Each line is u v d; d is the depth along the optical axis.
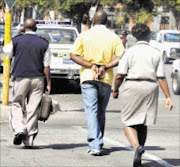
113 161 13.33
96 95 13.98
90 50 13.95
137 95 12.21
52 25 32.41
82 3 74.56
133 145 11.99
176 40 62.16
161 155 14.42
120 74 12.33
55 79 32.22
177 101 30.62
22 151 14.22
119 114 24.05
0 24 44.00
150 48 12.40
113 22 113.31
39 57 14.23
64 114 23.11
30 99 14.33
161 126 20.78
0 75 40.44
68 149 14.77
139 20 75.69
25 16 84.06
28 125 14.37
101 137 14.09
